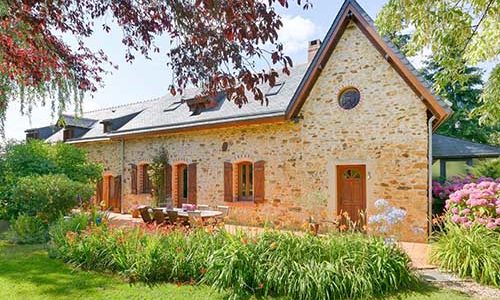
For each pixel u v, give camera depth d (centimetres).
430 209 834
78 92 510
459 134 1828
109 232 658
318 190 978
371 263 504
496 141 1834
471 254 556
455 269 574
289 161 1034
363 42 933
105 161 1603
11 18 273
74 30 320
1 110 509
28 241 824
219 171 1184
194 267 542
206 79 263
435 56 422
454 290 503
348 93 956
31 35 302
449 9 396
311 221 819
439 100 812
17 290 505
